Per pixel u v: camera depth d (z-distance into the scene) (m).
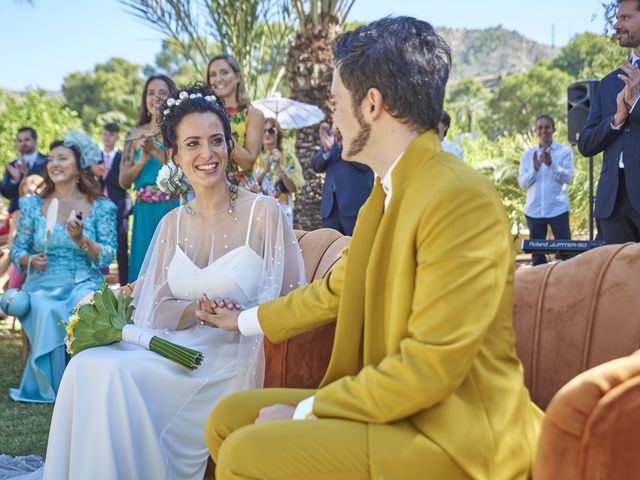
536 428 1.97
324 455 1.85
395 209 2.02
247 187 5.22
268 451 1.85
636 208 4.50
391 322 1.96
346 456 1.85
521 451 1.86
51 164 5.12
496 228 1.88
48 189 5.23
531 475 1.88
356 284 2.12
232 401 2.27
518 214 11.91
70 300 4.98
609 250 2.35
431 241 1.87
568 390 1.58
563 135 14.51
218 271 3.06
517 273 2.53
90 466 2.68
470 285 1.81
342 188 6.64
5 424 4.34
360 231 2.12
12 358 6.06
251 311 2.59
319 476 1.84
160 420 2.82
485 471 1.81
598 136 4.66
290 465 1.84
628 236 4.68
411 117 2.01
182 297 3.15
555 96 47.50
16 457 3.73
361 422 1.90
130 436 2.70
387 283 2.01
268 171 6.69
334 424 1.89
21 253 5.14
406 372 1.82
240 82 5.23
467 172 1.95
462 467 1.80
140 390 2.76
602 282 2.28
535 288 2.42
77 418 2.72
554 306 2.35
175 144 3.16
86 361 2.77
